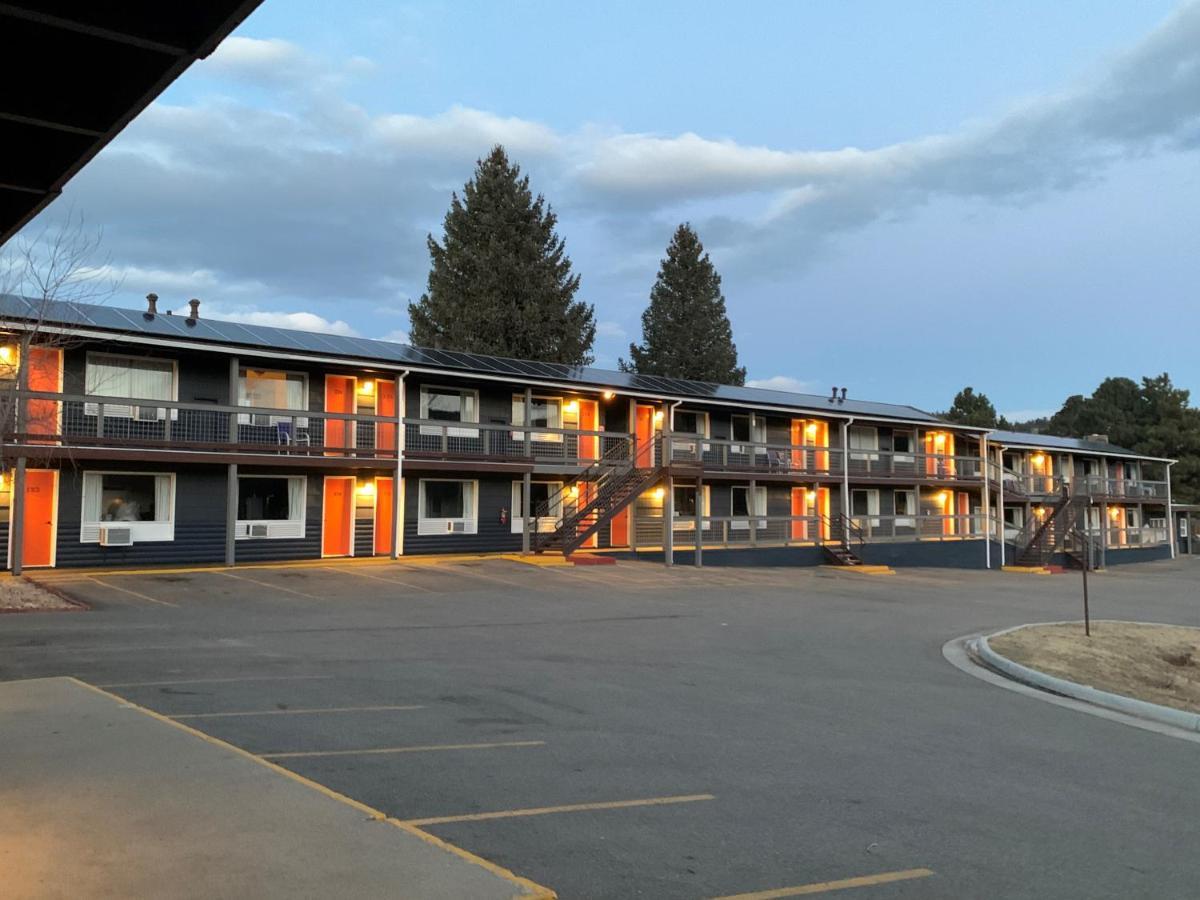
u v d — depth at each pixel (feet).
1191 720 31.07
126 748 20.66
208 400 72.54
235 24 13.42
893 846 17.69
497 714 27.71
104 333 63.16
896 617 59.67
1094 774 23.91
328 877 13.82
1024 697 35.06
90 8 13.05
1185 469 230.89
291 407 77.82
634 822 18.43
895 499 135.03
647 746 24.59
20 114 14.88
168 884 13.32
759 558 110.22
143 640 39.04
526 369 96.07
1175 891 15.85
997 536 143.43
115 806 16.75
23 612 45.75
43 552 65.21
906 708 31.58
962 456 142.82
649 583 73.51
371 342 89.71
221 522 73.41
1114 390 280.51
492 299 150.61
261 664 34.63
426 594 59.62
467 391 88.69
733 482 112.57
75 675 31.27
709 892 15.07
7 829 15.43
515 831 17.62
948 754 25.32
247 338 75.82
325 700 28.71
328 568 71.20
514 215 157.48
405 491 84.43
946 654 45.44
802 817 19.20
